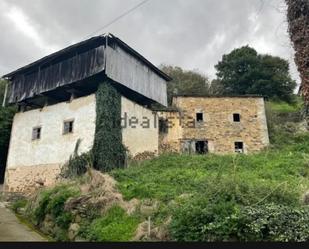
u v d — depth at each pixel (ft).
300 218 18.48
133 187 32.24
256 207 19.99
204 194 23.04
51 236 30.68
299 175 37.60
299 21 17.29
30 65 58.44
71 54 55.21
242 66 108.17
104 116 48.03
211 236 19.08
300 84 17.71
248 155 53.16
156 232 22.22
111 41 52.95
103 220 27.78
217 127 64.28
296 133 68.69
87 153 46.91
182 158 51.60
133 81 56.85
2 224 34.42
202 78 110.63
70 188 35.45
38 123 56.29
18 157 56.65
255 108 66.13
